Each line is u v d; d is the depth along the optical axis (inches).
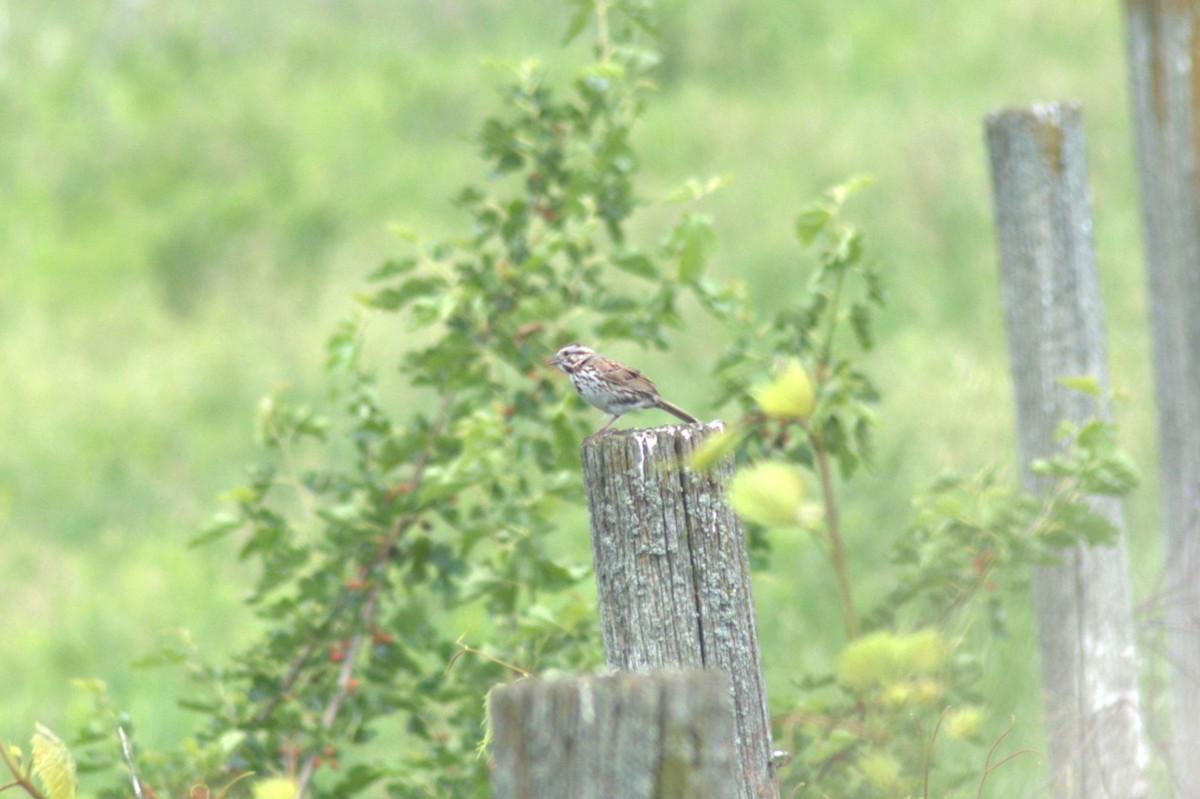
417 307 374.6
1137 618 388.2
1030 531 333.4
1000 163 381.7
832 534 337.4
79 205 1524.4
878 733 315.3
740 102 1412.4
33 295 1360.7
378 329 1092.5
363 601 392.8
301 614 388.2
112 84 1742.1
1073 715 364.5
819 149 1241.4
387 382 997.2
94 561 874.1
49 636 768.3
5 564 880.3
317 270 1289.4
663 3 1601.9
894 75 1397.6
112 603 798.5
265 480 401.4
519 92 419.5
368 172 1448.1
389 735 592.1
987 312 860.0
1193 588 390.0
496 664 366.0
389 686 393.1
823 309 382.0
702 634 258.5
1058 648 376.5
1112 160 1053.2
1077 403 377.7
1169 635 397.7
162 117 1654.8
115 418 1081.4
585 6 414.0
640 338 396.5
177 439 1046.4
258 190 1448.1
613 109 411.2
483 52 1662.2
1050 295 377.7
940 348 745.6
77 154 1608.0
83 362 1204.5
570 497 378.6
